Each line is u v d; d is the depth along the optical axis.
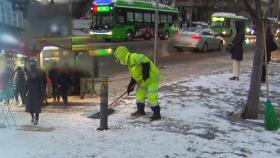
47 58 19.56
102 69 27.38
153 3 55.47
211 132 12.78
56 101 18.62
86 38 49.72
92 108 16.84
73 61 19.78
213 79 22.52
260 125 13.97
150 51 39.44
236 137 12.38
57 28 42.69
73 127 13.11
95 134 12.20
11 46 23.72
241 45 22.19
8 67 19.16
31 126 13.33
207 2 95.50
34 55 19.78
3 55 19.61
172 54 38.12
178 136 12.20
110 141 11.54
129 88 14.62
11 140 11.59
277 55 36.31
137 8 52.44
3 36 26.17
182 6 97.31
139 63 13.97
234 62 22.34
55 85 18.47
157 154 10.62
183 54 38.47
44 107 17.31
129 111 15.28
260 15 14.57
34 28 40.50
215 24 68.38
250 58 35.97
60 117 14.82
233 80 22.31
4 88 18.58
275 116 13.48
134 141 11.59
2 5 37.66
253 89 14.82
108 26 48.88
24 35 36.94
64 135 12.09
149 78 13.98
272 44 21.27
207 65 30.30
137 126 13.17
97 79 20.02
